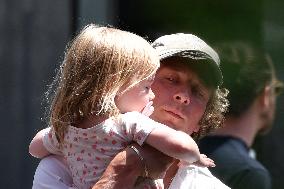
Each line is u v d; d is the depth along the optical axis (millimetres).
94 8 15094
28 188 15562
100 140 7641
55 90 8266
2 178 15695
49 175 8133
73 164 7805
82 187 7746
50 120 8008
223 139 10883
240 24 14383
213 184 8594
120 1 15141
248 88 11008
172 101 8523
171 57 8602
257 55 11398
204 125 8977
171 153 7547
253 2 14336
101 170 7648
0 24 15508
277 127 13945
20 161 15586
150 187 7684
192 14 14836
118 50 7684
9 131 15586
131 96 7766
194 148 7629
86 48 7723
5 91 15562
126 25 15141
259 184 10688
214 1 14594
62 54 14930
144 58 7793
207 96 8734
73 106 7684
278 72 13984
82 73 7672
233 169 10711
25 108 15484
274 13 14266
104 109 7594
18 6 15461
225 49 11305
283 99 13844
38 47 15398
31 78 15414
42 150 8242
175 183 8500
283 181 14078
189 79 8609
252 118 11062
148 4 15086
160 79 8578
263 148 14148
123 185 7500
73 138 7742
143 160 7559
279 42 14039
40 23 15367
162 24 15062
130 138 7660
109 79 7625
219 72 8742
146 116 7848
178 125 8562
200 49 8602
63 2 15211
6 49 15562
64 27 15227
